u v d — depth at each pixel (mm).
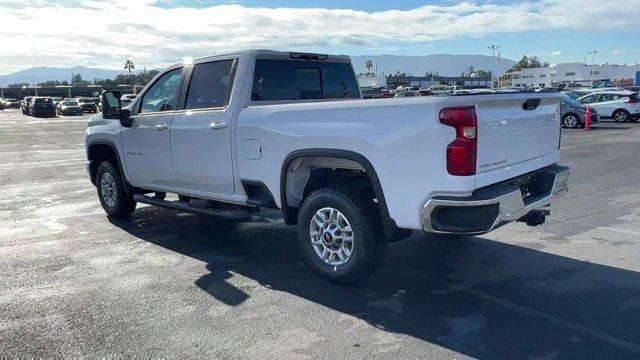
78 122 40219
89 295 4766
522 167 4684
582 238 6309
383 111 4293
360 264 4676
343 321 4176
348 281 4852
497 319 4152
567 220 7152
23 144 20828
